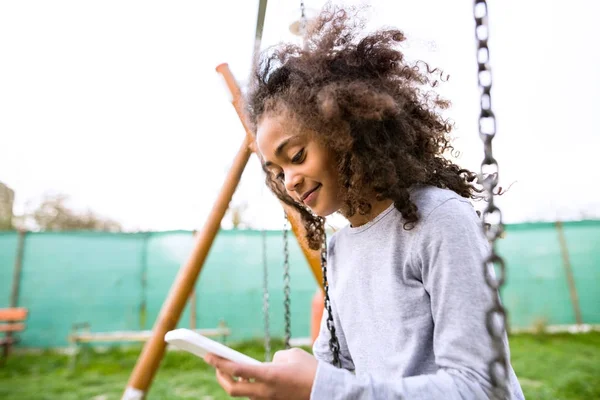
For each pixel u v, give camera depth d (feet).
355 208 2.51
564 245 19.42
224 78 5.38
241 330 18.44
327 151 2.38
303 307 18.83
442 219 2.11
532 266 19.39
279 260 19.02
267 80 2.67
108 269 18.58
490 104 1.62
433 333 2.12
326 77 2.43
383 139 2.37
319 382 1.81
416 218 2.21
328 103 2.23
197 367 15.14
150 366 5.55
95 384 13.16
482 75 1.65
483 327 1.84
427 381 1.79
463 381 1.75
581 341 17.29
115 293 18.47
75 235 18.57
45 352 17.70
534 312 19.12
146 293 18.67
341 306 2.70
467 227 2.08
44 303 18.02
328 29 2.74
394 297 2.27
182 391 12.00
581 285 19.15
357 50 2.59
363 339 2.46
